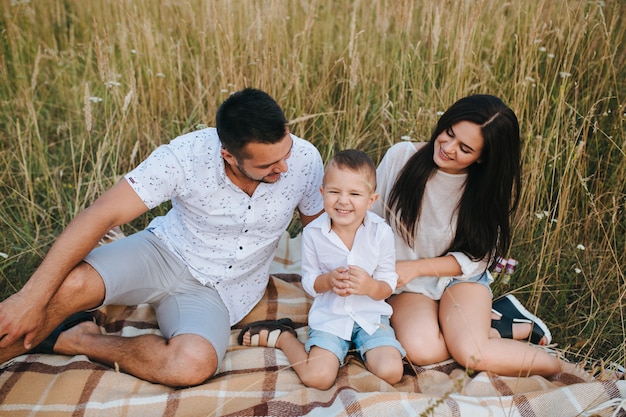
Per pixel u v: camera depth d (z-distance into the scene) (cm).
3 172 320
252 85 345
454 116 208
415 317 234
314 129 343
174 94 356
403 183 229
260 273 243
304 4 385
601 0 349
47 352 225
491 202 222
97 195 314
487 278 247
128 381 210
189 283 231
